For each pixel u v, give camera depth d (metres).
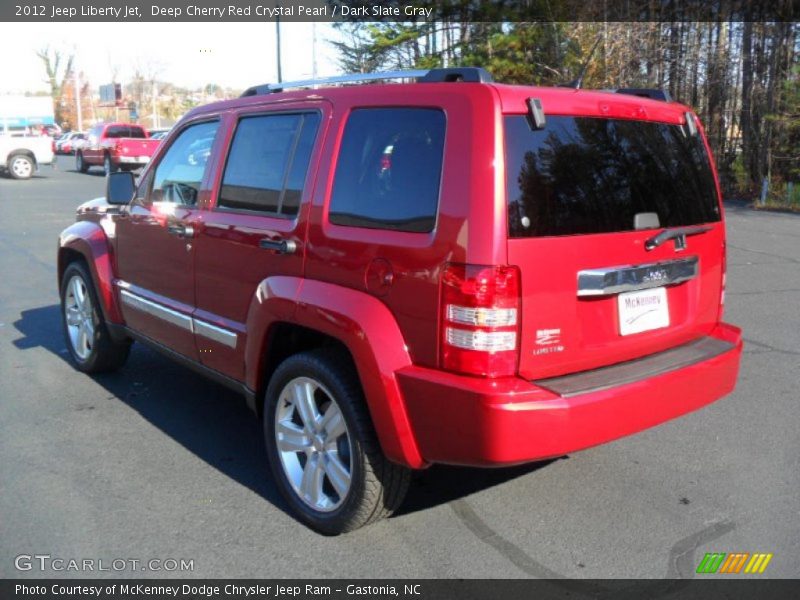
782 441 4.75
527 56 21.88
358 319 3.30
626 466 4.41
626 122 3.60
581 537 3.64
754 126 20.75
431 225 3.13
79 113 73.44
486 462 3.05
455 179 3.09
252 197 4.08
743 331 7.28
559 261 3.17
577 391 3.18
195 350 4.55
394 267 3.22
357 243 3.38
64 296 6.17
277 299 3.71
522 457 3.04
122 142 29.31
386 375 3.20
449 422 3.07
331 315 3.41
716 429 4.95
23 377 6.00
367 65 25.81
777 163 20.45
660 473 4.32
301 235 3.67
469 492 4.11
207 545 3.57
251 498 4.04
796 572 3.35
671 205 3.73
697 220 3.89
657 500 4.00
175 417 5.18
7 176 29.88
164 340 4.90
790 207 17.95
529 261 3.07
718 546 3.55
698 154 3.99
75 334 6.11
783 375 6.01
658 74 21.94
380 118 3.47
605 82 21.16
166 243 4.74
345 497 3.52
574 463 4.46
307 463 3.72
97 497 4.02
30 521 3.76
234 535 3.66
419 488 4.16
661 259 3.62
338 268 3.46
